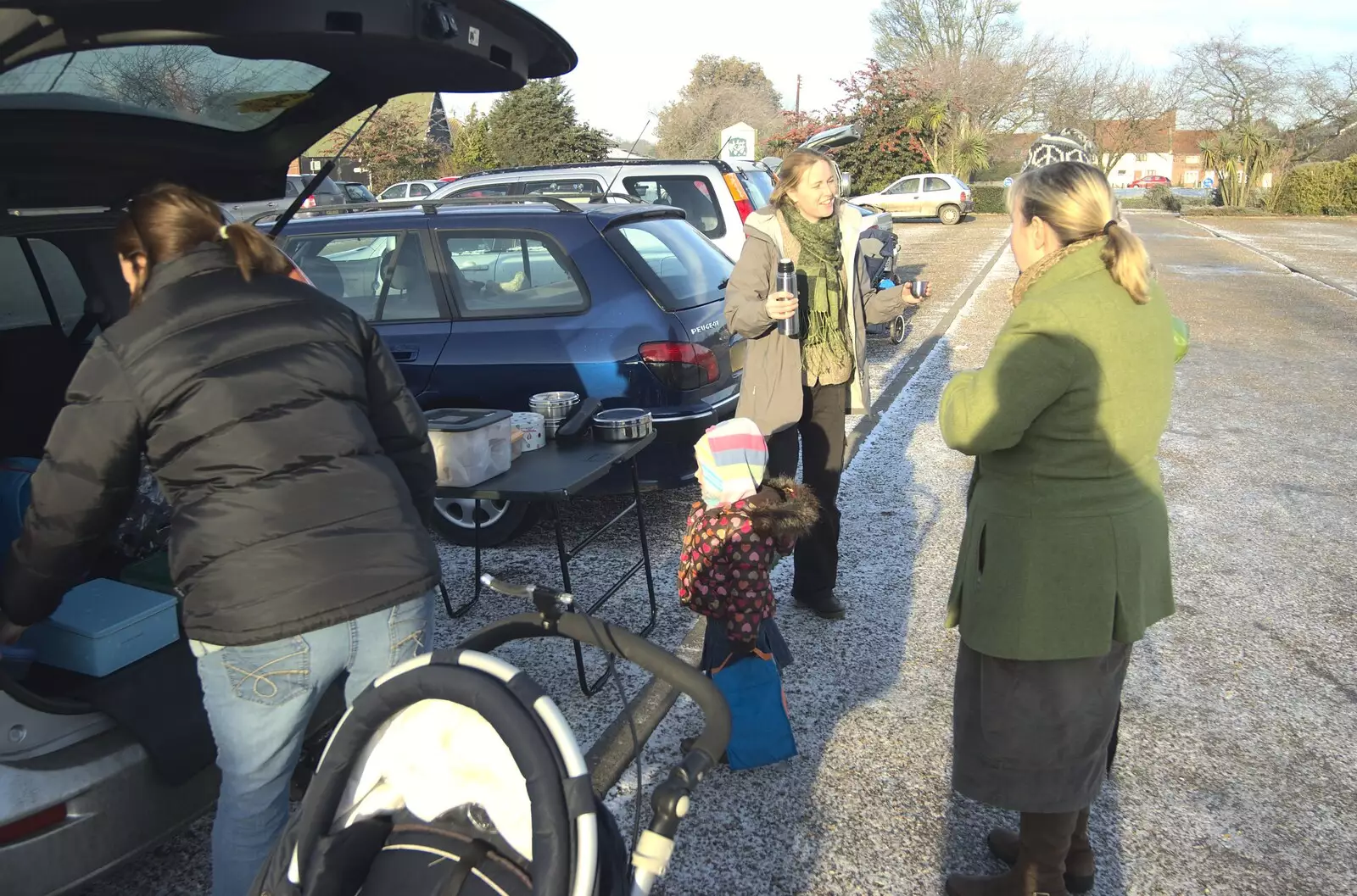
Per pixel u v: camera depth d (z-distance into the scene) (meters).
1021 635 2.21
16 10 1.77
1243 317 12.17
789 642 4.02
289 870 1.59
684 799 1.49
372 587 1.97
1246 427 7.25
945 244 22.83
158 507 3.29
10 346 3.55
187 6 1.84
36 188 2.86
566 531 5.26
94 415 1.90
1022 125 46.31
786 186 3.81
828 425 4.00
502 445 3.55
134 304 2.12
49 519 1.92
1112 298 2.13
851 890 2.66
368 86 2.69
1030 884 2.43
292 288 2.11
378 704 1.58
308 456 1.97
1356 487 5.93
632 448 3.91
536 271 4.91
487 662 1.55
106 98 2.45
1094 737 2.29
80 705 2.28
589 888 1.39
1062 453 2.17
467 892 1.48
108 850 2.31
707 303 5.12
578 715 3.48
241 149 2.96
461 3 2.16
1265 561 4.84
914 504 5.62
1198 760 3.23
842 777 3.14
